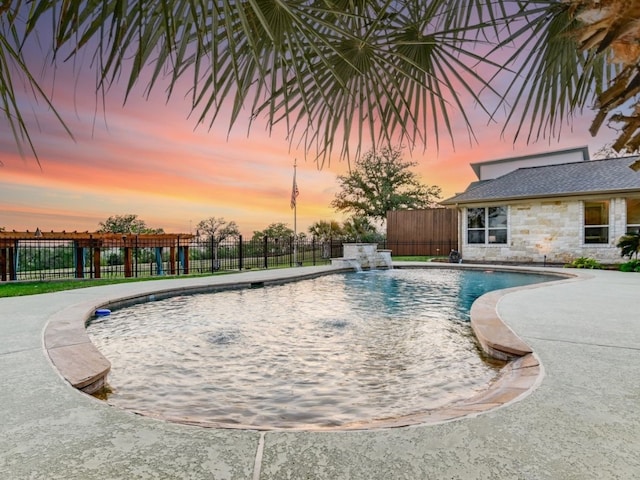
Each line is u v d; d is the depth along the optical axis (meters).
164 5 1.05
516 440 1.72
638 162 0.90
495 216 15.14
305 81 2.02
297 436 1.80
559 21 1.65
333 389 2.88
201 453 1.65
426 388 2.88
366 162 26.38
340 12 1.55
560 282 7.95
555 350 3.13
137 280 9.48
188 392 2.82
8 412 2.08
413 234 19.77
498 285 9.43
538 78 1.75
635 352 3.07
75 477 1.48
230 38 1.26
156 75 1.30
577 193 12.83
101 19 1.04
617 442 1.69
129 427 1.90
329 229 22.12
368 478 1.45
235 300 7.18
